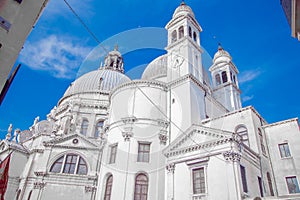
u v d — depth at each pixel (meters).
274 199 16.97
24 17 4.39
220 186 19.12
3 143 39.41
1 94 4.03
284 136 25.23
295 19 4.09
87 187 30.45
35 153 36.50
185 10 37.16
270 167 24.64
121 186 23.55
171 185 22.41
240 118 26.39
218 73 45.34
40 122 45.31
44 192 30.17
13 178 34.75
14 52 4.13
